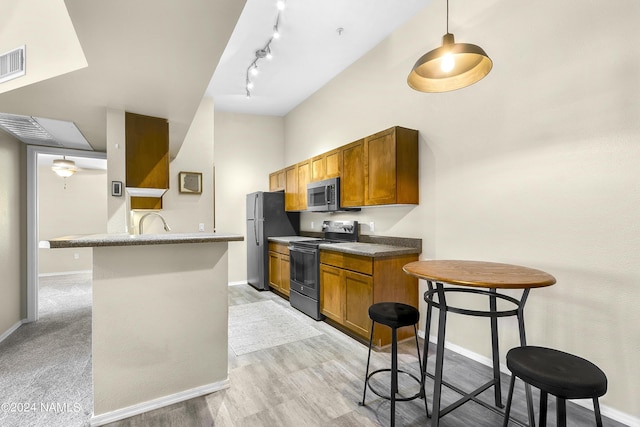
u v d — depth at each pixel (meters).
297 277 3.87
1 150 3.01
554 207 1.99
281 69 3.93
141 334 1.84
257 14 2.85
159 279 1.89
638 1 1.65
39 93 2.11
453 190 2.62
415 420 1.76
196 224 4.20
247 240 5.38
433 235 2.80
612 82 1.74
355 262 2.85
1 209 3.02
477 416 1.79
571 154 1.91
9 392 2.04
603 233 1.78
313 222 4.71
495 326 1.88
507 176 2.24
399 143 2.80
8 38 2.01
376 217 3.47
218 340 2.07
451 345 2.65
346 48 3.47
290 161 5.48
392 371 1.68
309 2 2.71
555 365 1.17
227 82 4.24
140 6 1.33
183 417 1.78
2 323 3.00
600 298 1.79
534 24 2.08
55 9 1.86
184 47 1.65
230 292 4.77
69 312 3.87
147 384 1.85
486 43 2.37
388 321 1.72
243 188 5.47
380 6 2.79
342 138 4.02
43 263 6.43
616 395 1.73
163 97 2.25
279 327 3.23
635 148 1.66
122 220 2.54
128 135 2.55
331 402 1.92
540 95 2.05
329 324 3.32
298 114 5.14
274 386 2.10
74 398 1.97
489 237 2.36
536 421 1.72
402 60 3.09
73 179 6.68
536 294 2.08
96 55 1.70
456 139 2.60
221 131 5.33
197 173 4.21
